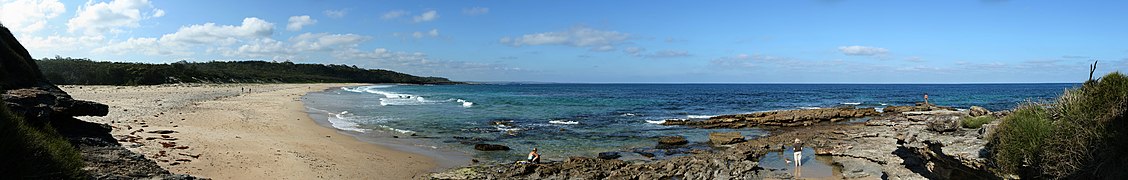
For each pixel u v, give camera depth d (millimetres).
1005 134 11758
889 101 67312
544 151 19453
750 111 45625
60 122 13453
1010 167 11242
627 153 19094
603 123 30984
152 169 10820
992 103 58938
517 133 25109
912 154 16000
